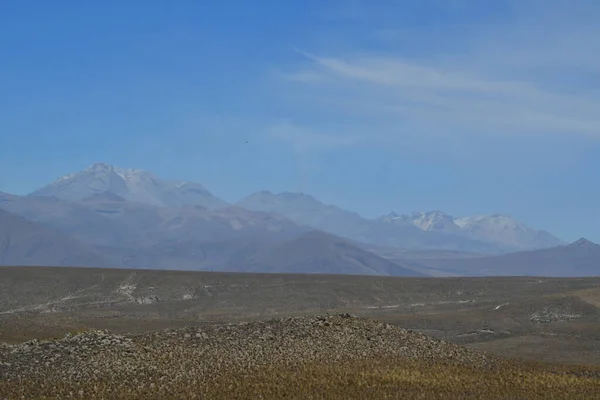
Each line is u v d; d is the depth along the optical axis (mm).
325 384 57156
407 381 58938
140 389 55156
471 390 57219
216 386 56188
